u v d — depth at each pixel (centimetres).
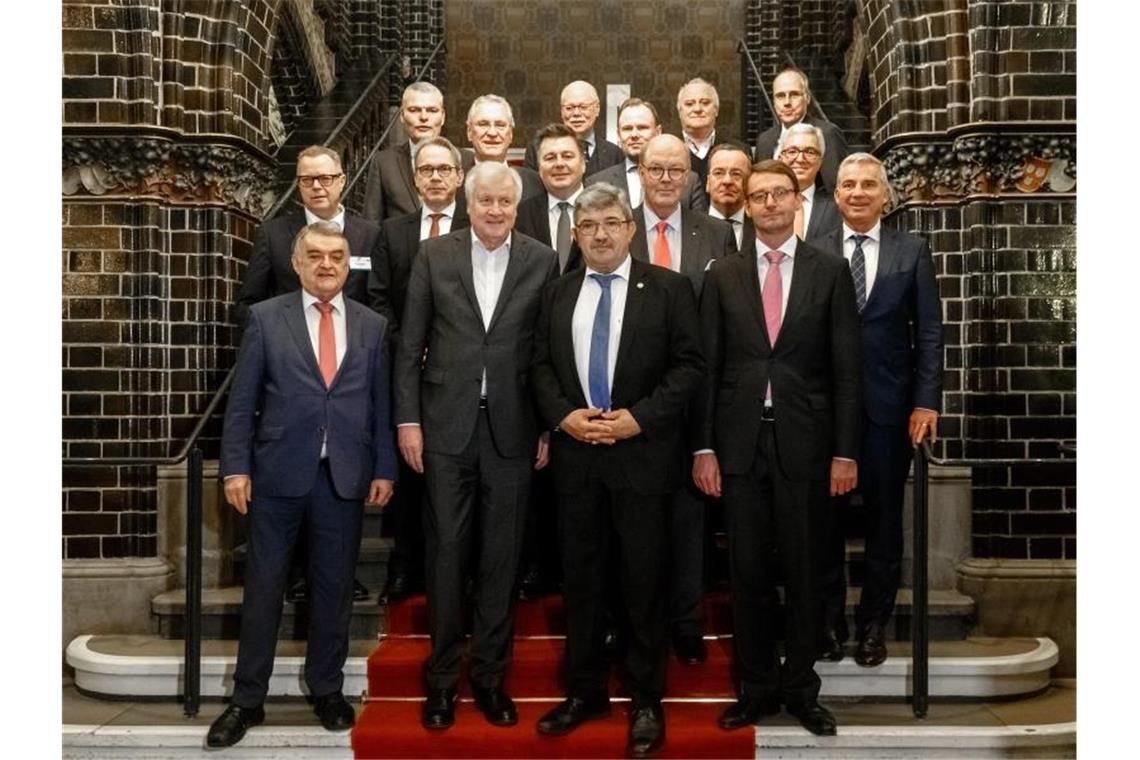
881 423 494
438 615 462
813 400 455
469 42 1404
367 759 464
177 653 543
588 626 458
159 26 599
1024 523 582
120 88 590
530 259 472
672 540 495
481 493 467
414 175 586
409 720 472
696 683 495
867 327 496
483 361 462
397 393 467
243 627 471
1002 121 578
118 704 522
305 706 507
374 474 480
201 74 613
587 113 648
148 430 600
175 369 610
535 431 469
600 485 449
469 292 466
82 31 588
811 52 1160
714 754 459
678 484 454
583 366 454
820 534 457
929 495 587
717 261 474
